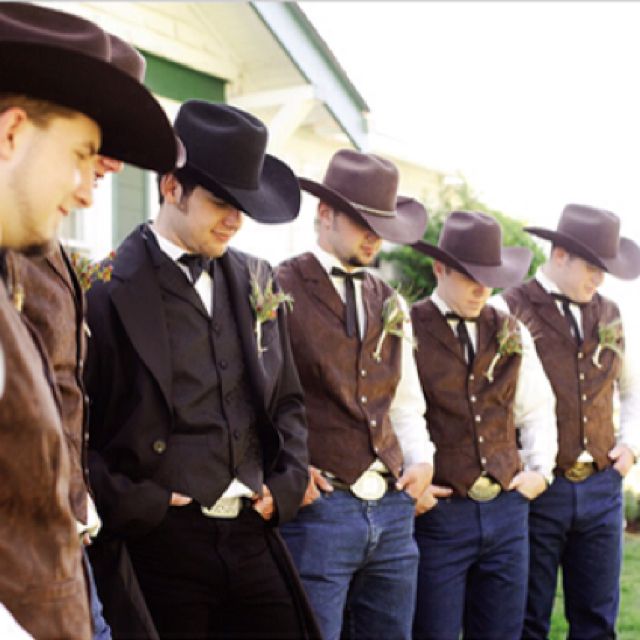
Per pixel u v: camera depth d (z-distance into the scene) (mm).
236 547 2744
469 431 3670
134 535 2539
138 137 1755
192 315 2721
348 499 3195
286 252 7211
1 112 1536
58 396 1669
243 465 2752
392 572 3289
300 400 3025
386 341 3377
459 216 3846
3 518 1533
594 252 4223
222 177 2656
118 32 5570
